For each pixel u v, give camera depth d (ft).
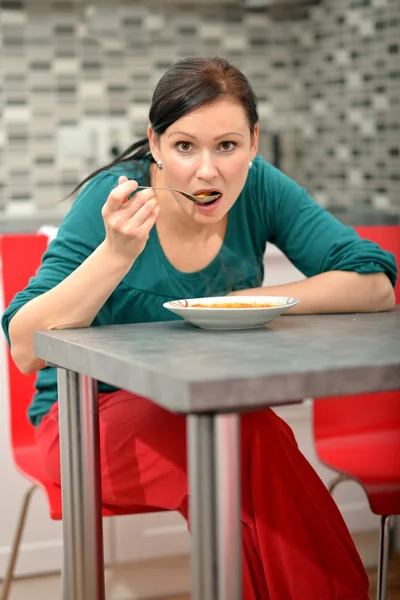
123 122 14.42
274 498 3.92
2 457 7.28
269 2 14.16
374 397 6.25
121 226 4.18
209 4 14.42
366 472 5.62
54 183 14.34
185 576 7.58
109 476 4.69
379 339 3.81
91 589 4.20
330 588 3.93
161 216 5.21
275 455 3.95
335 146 13.96
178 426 4.48
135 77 14.38
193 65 4.58
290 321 4.57
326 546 3.95
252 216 5.65
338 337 3.89
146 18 14.24
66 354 3.85
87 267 4.33
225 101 4.49
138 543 7.46
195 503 3.03
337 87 13.76
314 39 14.32
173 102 4.49
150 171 5.39
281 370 3.02
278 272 7.72
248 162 4.70
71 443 4.13
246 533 4.07
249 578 4.01
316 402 6.17
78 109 14.25
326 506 4.12
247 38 14.69
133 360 3.26
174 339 3.86
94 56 14.20
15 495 7.31
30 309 4.40
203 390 2.86
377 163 12.84
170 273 5.26
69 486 4.16
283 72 14.90
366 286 5.07
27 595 7.32
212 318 4.11
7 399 7.25
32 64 13.99
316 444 6.13
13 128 14.08
